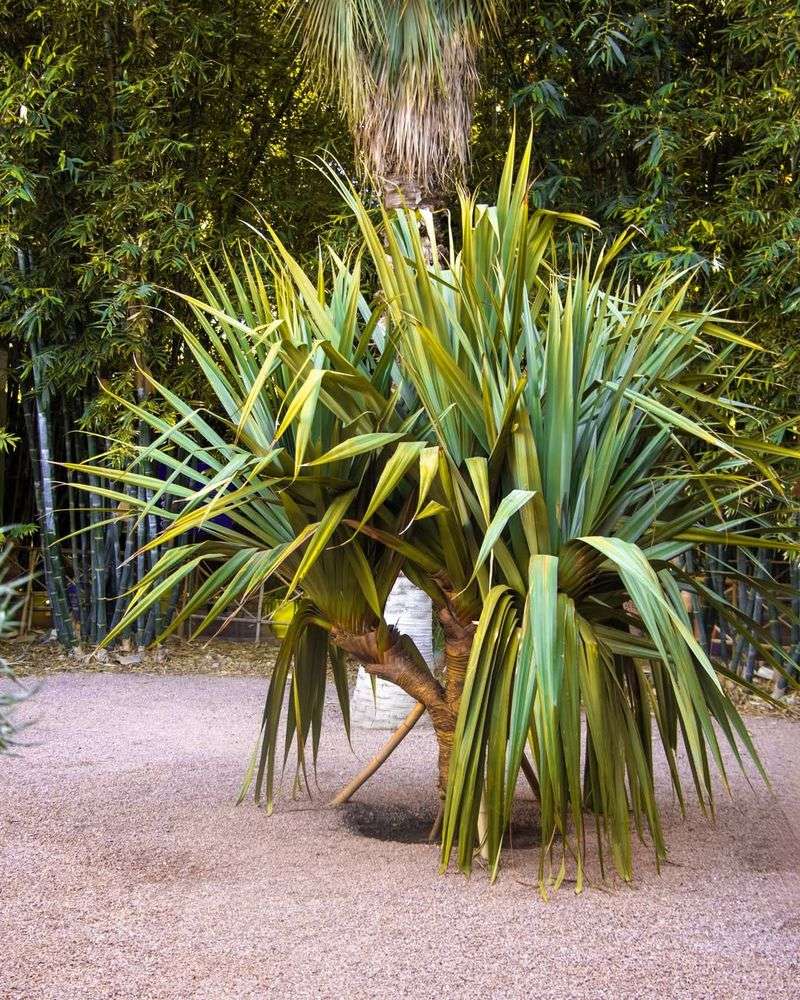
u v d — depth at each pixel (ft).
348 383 8.55
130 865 9.05
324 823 10.49
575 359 8.87
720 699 9.07
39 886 8.43
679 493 10.10
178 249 19.44
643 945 7.38
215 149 21.36
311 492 9.17
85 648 21.50
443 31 16.08
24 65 19.10
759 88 18.52
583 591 9.18
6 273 20.08
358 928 7.57
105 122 20.17
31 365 20.07
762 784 13.05
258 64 21.02
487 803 8.54
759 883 8.90
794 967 7.10
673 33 19.24
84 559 21.74
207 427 9.97
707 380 10.33
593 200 19.70
